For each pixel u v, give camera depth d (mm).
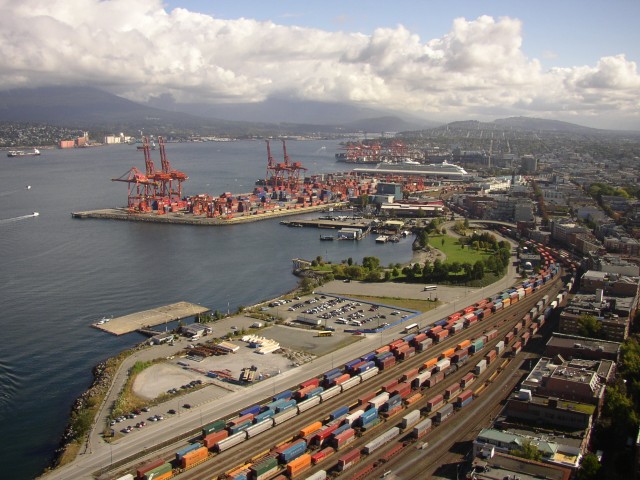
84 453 153375
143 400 183375
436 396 181750
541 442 144000
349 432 159000
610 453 153000
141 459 150500
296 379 199125
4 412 185375
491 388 193500
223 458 151125
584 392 167500
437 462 148375
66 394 197625
